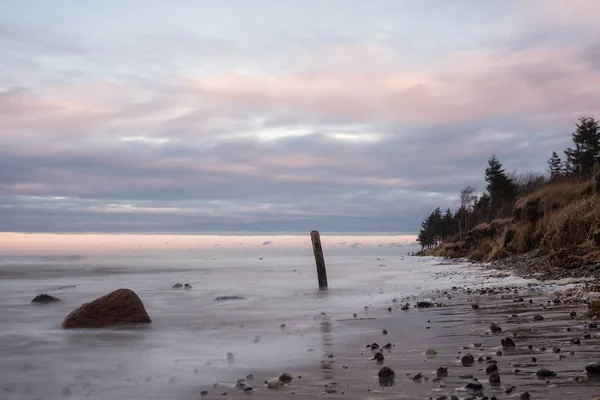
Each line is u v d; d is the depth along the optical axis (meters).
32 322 11.74
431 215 110.81
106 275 30.12
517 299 13.50
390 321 10.86
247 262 50.59
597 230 21.02
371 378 5.94
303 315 12.71
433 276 26.16
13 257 62.59
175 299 17.06
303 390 5.54
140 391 5.85
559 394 4.80
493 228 47.84
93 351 8.32
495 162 73.50
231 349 8.30
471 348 7.42
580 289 13.88
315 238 21.38
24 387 6.19
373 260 55.06
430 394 5.08
